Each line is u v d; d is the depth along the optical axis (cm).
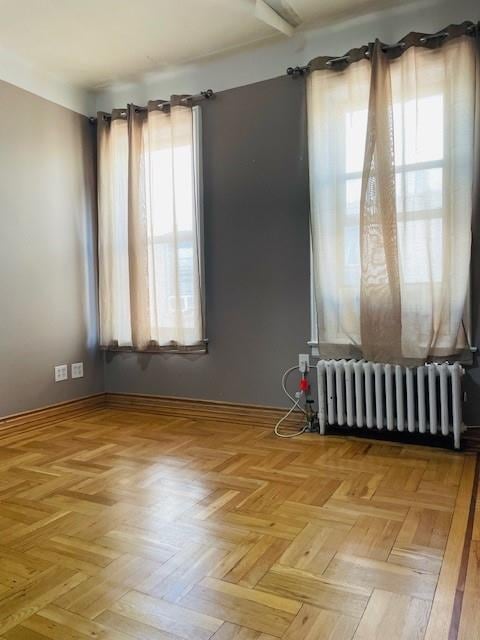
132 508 225
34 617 149
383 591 159
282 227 361
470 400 304
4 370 361
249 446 316
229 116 376
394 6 314
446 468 270
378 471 267
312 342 351
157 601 156
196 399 398
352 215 325
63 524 210
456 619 144
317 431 344
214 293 387
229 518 213
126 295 418
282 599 155
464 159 290
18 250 372
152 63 382
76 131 419
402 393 307
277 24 323
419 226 303
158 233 399
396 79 310
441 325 300
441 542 189
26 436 350
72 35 339
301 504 227
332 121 327
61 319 407
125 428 367
